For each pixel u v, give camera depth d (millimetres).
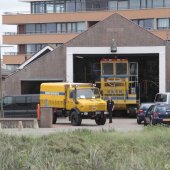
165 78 91250
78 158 20219
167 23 153000
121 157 21672
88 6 163500
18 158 16672
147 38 91562
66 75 94062
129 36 92062
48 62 94688
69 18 162875
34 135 37781
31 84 96375
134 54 92625
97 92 63969
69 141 32375
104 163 16438
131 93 80562
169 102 67000
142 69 97312
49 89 67750
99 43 92938
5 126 57094
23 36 166625
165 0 155000
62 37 163125
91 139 35281
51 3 168500
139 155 22562
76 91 63094
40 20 165750
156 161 19000
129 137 36094
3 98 80062
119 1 159625
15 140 31312
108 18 92875
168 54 91062
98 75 82438
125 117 84438
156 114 56250
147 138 35344
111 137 36344
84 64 96438
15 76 95625
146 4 156750
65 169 16953
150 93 96562
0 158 16047
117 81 80188
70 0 166000
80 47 93500
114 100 80312
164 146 30797
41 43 165250
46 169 15516
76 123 62094
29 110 79688
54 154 22406
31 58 103875
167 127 46875
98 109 62562
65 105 64375
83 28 161750
